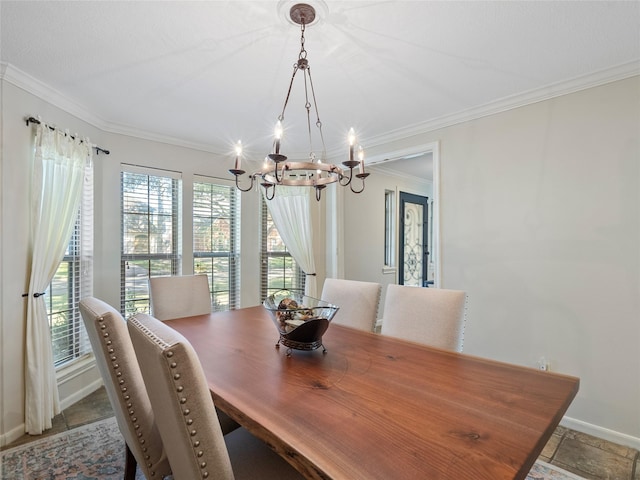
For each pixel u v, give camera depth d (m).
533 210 2.42
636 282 2.03
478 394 1.16
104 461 1.88
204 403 0.84
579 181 2.23
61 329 2.58
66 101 2.47
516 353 2.49
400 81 2.24
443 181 2.91
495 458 0.81
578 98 2.23
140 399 1.23
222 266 3.78
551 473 1.81
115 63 1.99
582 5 1.51
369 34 1.72
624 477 1.77
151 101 2.53
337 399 1.11
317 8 1.52
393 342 1.76
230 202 3.88
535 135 2.41
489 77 2.19
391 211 5.18
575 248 2.24
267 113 2.76
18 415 2.11
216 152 3.72
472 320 2.71
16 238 2.10
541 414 1.02
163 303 2.41
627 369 2.05
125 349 1.20
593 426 2.15
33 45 1.80
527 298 2.44
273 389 1.19
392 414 1.01
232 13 1.55
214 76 2.16
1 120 2.01
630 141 2.04
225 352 1.58
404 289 2.06
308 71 1.92
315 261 3.96
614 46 1.84
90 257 2.79
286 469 1.13
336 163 3.91
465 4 1.50
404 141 3.20
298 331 1.52
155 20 1.60
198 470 0.84
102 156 2.95
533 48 1.86
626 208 2.06
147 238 3.25
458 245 2.80
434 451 0.83
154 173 3.28
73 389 2.58
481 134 2.69
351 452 0.83
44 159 2.24
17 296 2.12
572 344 2.25
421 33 1.72
